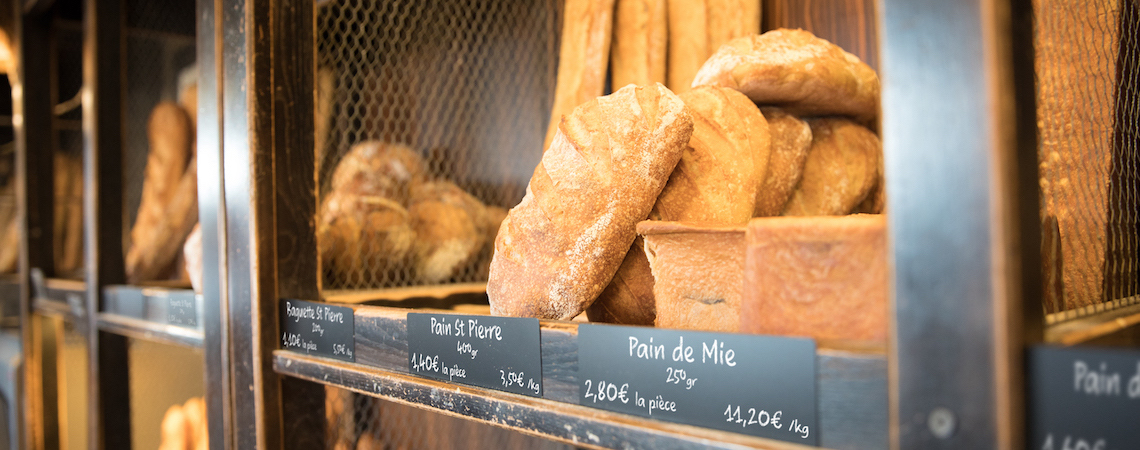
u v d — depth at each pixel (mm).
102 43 1771
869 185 881
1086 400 362
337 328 918
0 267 2750
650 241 633
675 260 618
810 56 816
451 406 719
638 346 562
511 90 1627
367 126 1715
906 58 392
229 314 1090
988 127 359
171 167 2174
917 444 389
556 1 1535
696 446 508
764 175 750
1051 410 370
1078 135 759
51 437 2180
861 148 887
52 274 2234
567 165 693
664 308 631
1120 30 792
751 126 759
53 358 2207
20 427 2158
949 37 375
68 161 2699
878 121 922
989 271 359
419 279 1386
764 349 485
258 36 1040
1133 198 802
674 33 1186
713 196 714
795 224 499
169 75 2547
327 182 1598
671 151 680
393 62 1683
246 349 1052
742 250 578
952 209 374
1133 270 794
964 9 368
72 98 2742
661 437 529
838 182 858
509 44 1644
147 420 2062
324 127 1616
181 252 2107
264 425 1023
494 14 1684
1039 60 742
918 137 387
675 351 537
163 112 2211
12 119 3008
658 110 688
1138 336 552
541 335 645
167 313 1407
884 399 427
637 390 562
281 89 1063
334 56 1726
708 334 518
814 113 896
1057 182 740
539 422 625
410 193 1432
